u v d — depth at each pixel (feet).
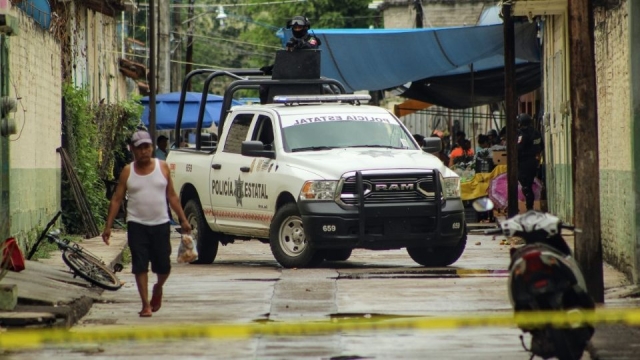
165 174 126.21
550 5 220.43
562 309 82.94
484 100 354.13
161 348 105.19
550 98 279.90
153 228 125.18
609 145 167.63
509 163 229.45
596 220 124.47
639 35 142.61
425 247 177.37
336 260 193.06
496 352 101.60
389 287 146.72
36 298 122.62
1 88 155.53
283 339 109.40
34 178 189.88
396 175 171.53
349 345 106.11
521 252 86.53
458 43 295.69
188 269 181.06
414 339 108.78
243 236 191.42
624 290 138.00
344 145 183.21
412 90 353.51
